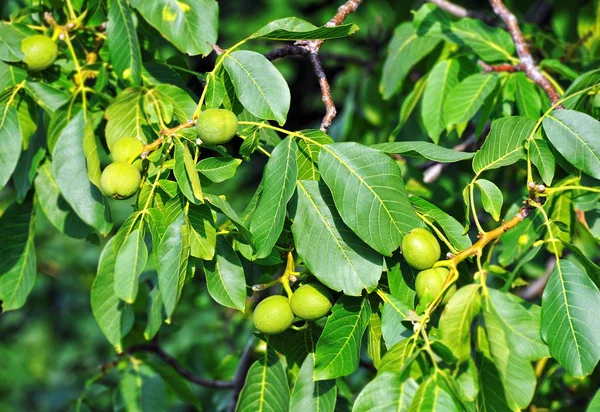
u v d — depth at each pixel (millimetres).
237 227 1604
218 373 2361
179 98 1763
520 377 1588
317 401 1633
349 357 1598
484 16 2195
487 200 1659
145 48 1963
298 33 1674
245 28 5020
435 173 2354
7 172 1794
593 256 2223
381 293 1624
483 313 1595
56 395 4770
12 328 5008
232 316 2957
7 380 4805
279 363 1694
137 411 2117
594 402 1630
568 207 1876
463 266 1656
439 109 2086
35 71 1835
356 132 2854
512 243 1920
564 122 1692
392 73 2199
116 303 1771
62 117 1821
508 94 1996
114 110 1739
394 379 1530
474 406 1550
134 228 1619
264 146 1851
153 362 2172
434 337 1569
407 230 1599
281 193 1606
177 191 1626
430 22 2109
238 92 1661
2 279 1916
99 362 4965
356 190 1601
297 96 5070
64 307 5008
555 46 2297
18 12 1892
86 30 1889
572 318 1604
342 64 3379
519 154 1693
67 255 4980
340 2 3725
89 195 1796
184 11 1835
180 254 1589
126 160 1636
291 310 1620
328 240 1618
